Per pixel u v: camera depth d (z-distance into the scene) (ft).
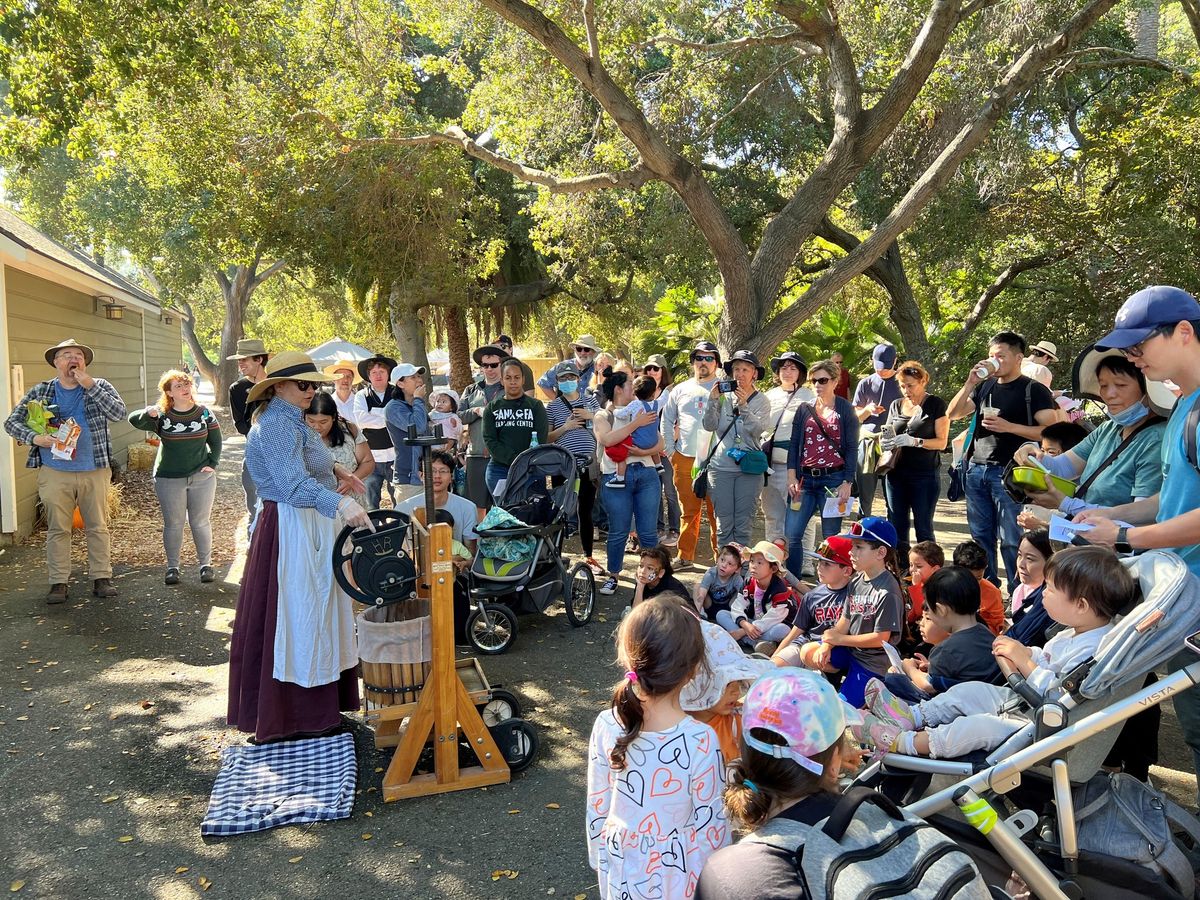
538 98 37.42
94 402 23.49
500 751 13.84
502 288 65.57
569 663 18.90
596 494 26.25
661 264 54.80
